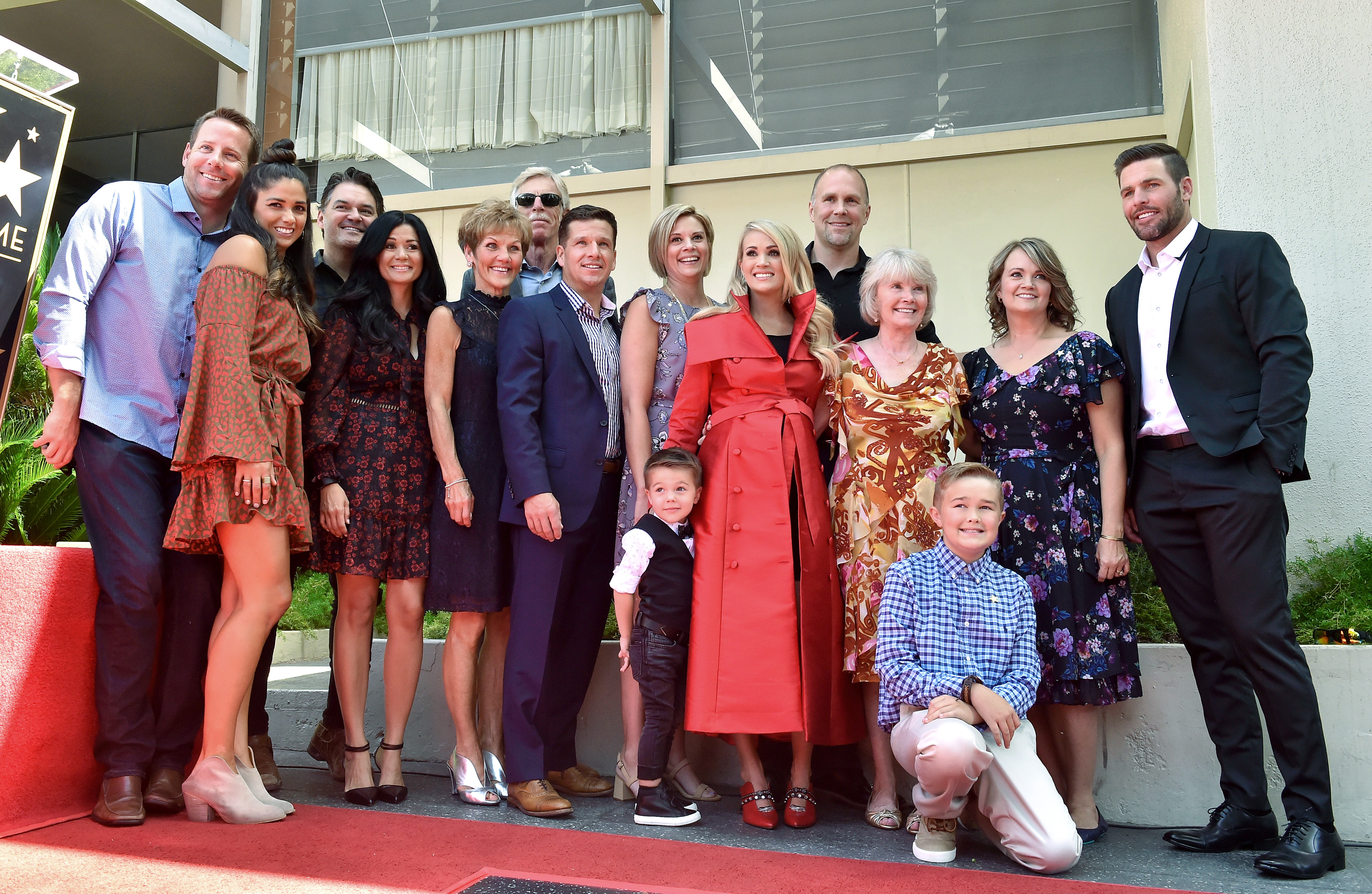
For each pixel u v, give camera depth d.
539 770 2.71
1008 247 2.89
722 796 3.06
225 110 2.73
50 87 2.71
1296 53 3.39
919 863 2.27
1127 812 2.79
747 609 2.63
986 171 5.50
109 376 2.51
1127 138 5.25
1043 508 2.66
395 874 2.04
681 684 2.86
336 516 2.73
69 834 2.31
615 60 6.05
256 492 2.42
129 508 2.49
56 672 2.45
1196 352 2.58
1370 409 3.15
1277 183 3.35
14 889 1.90
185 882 1.95
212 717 2.46
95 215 2.49
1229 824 2.46
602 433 2.94
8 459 4.33
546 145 6.11
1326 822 2.29
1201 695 2.58
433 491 2.90
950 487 2.47
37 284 4.78
